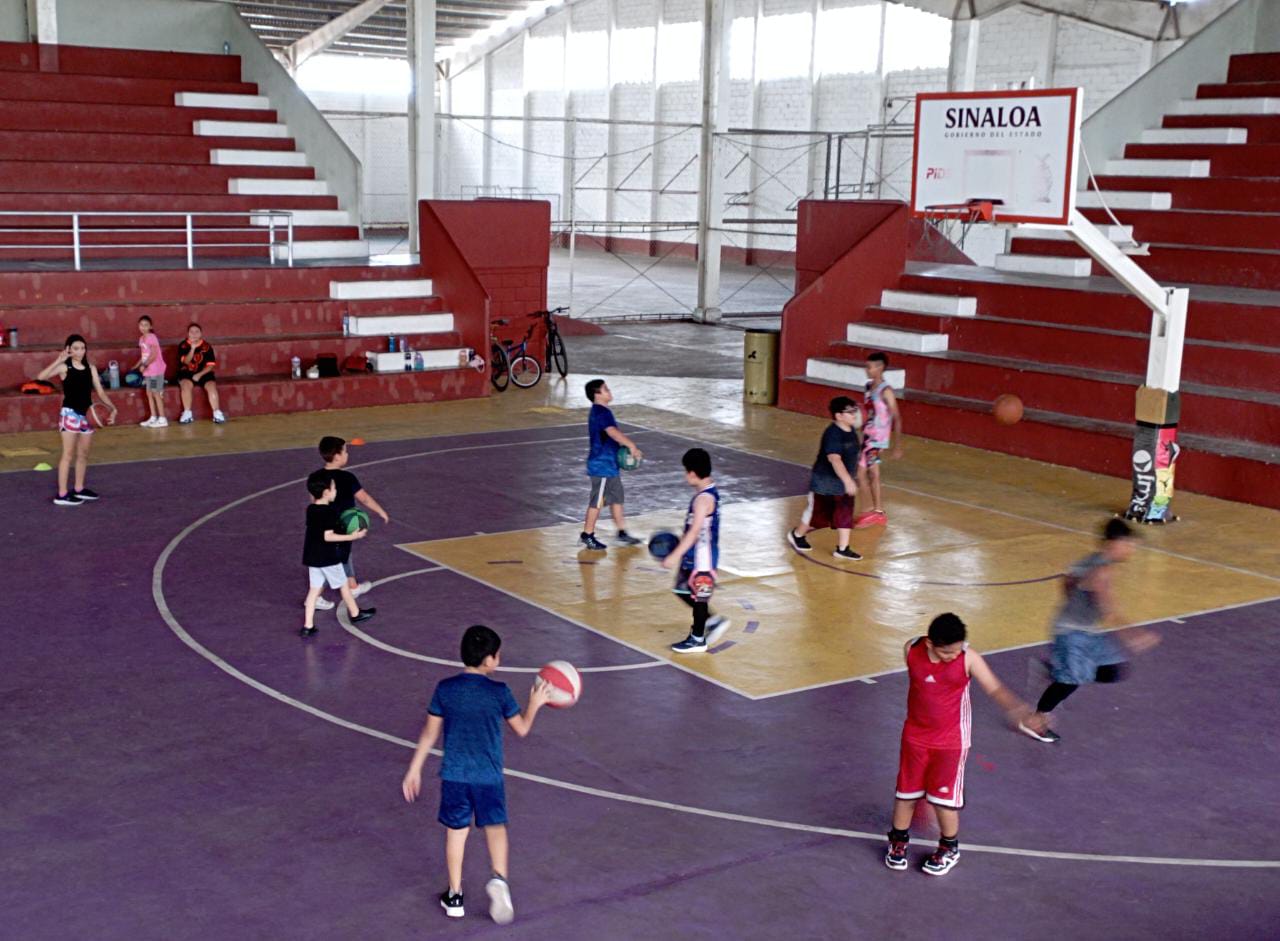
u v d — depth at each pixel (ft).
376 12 148.36
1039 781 28.63
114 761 28.68
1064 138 49.80
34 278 69.56
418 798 27.20
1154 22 108.78
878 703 32.81
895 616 39.34
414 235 96.78
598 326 104.63
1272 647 37.55
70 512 49.39
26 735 29.94
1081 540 48.42
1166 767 29.50
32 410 64.03
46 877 23.68
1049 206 50.31
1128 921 22.99
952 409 66.18
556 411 72.59
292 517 49.32
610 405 74.33
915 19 144.66
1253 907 23.57
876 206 77.82
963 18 107.76
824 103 156.76
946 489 56.29
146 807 26.55
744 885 23.93
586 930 22.30
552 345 84.48
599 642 36.73
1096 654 29.99
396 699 32.45
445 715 22.36
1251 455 55.47
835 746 30.25
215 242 87.56
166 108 92.84
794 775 28.68
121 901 22.90
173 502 51.13
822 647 36.65
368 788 27.61
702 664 35.19
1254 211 78.64
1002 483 57.72
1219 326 63.31
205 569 42.78
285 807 26.68
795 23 159.02
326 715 31.37
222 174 90.74
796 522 50.01
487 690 22.34
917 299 75.31
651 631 37.68
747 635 37.50
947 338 73.00
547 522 49.08
